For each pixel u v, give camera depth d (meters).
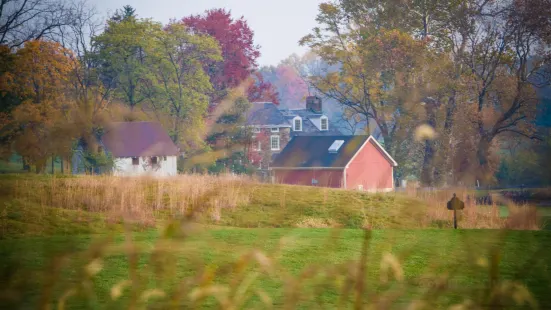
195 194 50.44
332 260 23.98
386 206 57.06
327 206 58.12
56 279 7.65
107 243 7.54
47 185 50.12
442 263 20.77
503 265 20.66
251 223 50.53
